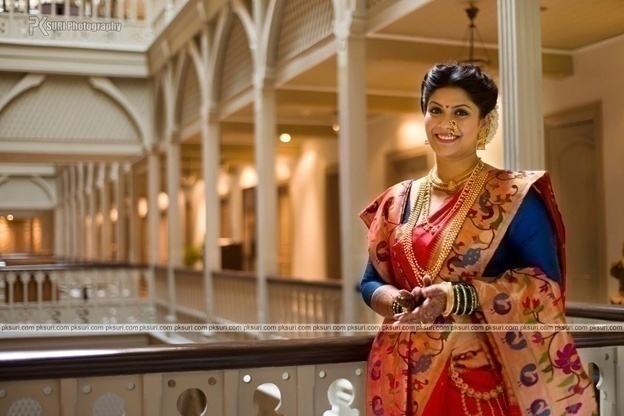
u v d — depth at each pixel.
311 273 16.03
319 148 15.67
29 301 14.88
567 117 8.80
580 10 7.24
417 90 11.21
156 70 15.21
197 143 16.75
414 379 2.30
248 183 19.09
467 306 2.16
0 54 14.29
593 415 2.24
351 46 7.79
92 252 23.88
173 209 14.94
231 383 2.64
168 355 2.52
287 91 10.82
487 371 2.26
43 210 31.69
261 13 10.17
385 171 13.20
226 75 12.25
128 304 15.62
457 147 2.29
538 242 2.21
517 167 5.30
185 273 14.04
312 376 2.73
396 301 2.29
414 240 2.32
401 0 7.20
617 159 8.15
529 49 5.36
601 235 8.38
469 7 7.09
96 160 17.34
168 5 14.45
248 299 10.92
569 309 4.27
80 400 2.47
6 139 14.81
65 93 15.20
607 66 8.25
